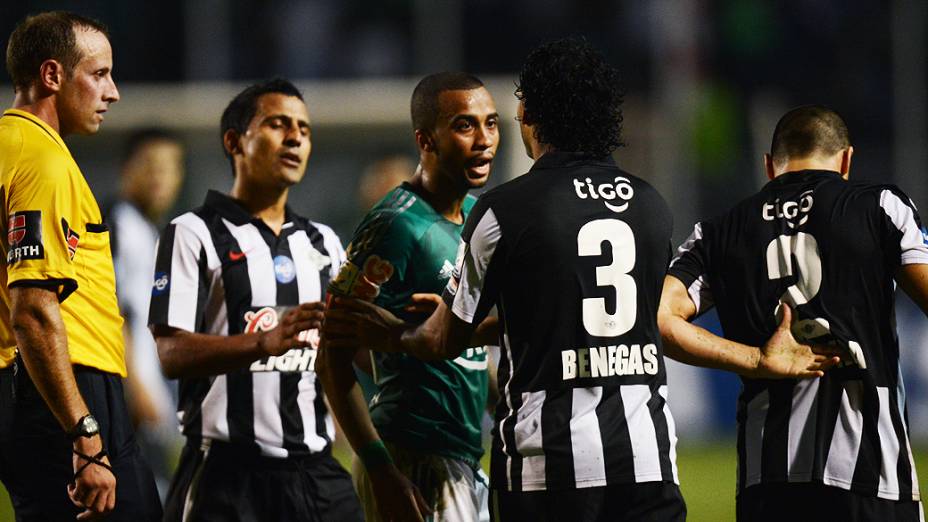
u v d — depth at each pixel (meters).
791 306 13.31
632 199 12.27
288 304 16.39
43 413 13.23
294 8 64.62
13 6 61.66
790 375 13.05
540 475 11.66
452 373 14.70
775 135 14.24
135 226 23.39
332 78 64.75
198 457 15.84
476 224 12.06
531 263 11.87
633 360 11.96
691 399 44.94
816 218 13.38
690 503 29.88
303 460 16.05
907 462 13.05
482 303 12.13
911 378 43.97
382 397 14.91
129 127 53.50
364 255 14.16
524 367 11.92
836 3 66.62
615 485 11.66
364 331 13.58
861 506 12.89
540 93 12.23
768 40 65.94
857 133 65.56
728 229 13.88
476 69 67.25
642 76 64.12
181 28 63.66
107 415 13.73
